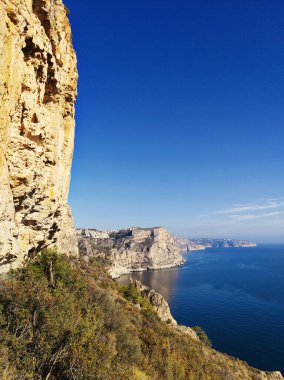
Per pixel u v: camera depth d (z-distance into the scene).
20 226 16.69
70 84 21.75
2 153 13.12
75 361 15.66
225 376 39.38
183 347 40.00
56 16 18.78
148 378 24.48
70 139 23.16
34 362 14.15
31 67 15.85
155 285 184.12
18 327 14.85
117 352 23.48
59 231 24.16
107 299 32.62
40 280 18.44
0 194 12.86
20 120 15.54
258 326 102.00
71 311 18.80
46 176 18.42
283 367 72.00
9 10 12.97
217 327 101.38
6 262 15.45
